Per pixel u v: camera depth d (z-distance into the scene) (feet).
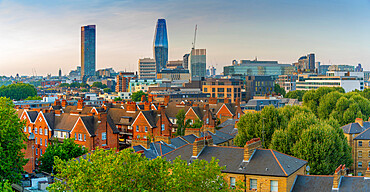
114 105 604.90
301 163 264.11
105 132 436.76
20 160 294.66
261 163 252.21
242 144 410.72
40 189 268.21
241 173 248.11
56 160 217.15
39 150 465.47
